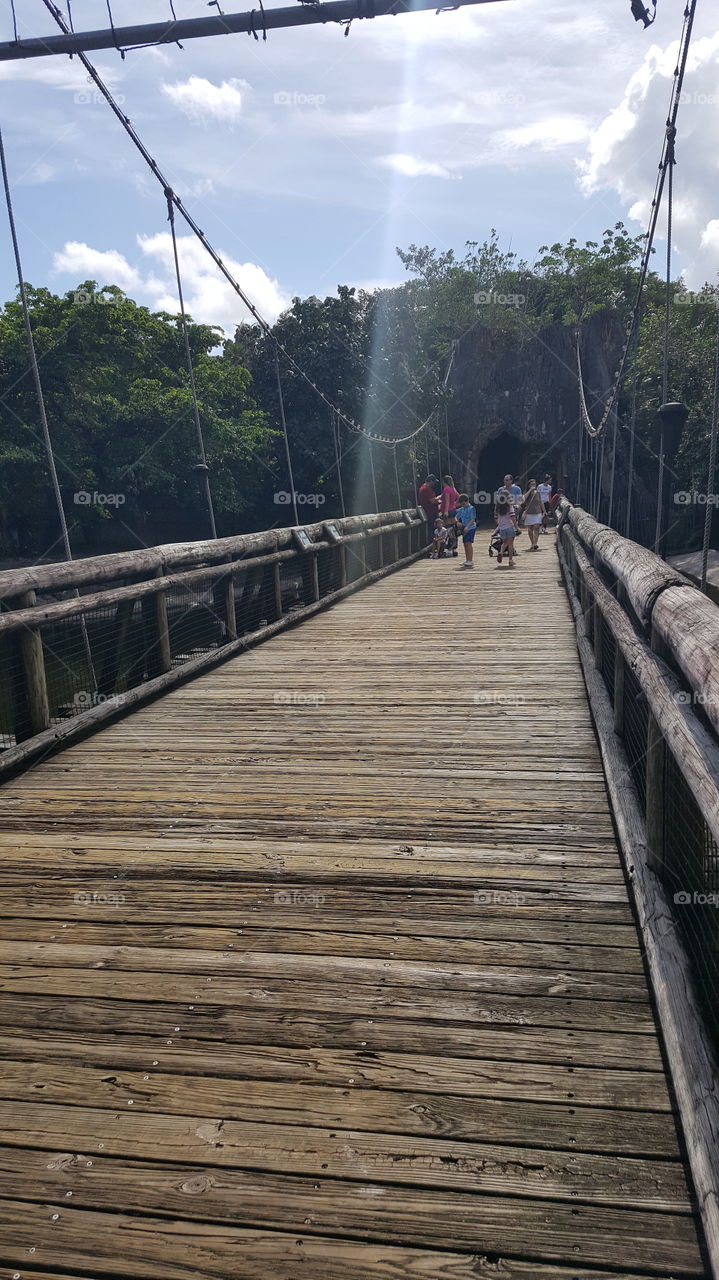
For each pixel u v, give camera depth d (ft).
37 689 16.96
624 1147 6.70
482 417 119.96
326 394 104.27
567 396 118.83
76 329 91.81
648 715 10.73
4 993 9.03
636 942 9.73
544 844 12.37
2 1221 6.18
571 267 160.15
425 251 149.28
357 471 105.19
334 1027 8.29
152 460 96.58
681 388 90.79
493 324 136.77
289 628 32.32
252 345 127.24
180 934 10.16
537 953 9.55
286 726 18.89
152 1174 6.56
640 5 20.36
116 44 24.04
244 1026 8.34
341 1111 7.16
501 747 16.87
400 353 110.11
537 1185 6.37
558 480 119.85
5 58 24.75
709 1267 5.62
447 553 65.16
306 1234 6.02
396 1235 5.98
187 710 20.51
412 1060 7.79
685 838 10.14
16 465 87.04
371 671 24.16
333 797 14.43
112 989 9.05
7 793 15.07
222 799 14.49
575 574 33.60
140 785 15.31
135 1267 5.79
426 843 12.51
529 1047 7.93
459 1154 6.68
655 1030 8.13
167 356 108.99
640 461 100.83
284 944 9.88
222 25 23.08
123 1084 7.57
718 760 7.24
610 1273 5.68
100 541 108.68
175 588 23.26
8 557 99.81
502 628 30.55
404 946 9.77
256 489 109.40
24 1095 7.46
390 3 22.36
